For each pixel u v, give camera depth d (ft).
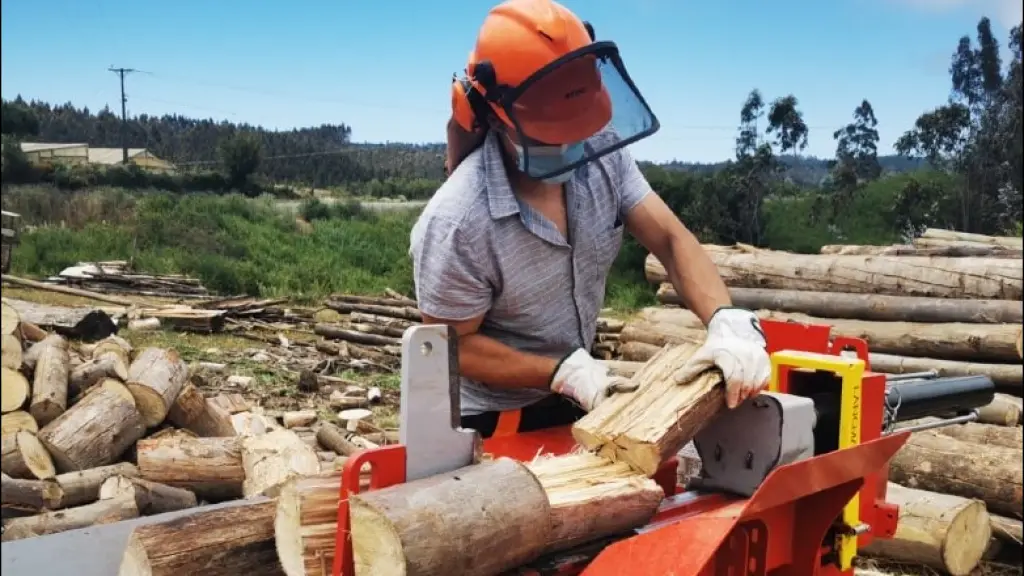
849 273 26.81
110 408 18.51
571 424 9.73
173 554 6.78
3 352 19.29
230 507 7.39
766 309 28.09
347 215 97.81
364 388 31.73
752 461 7.68
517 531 6.08
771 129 85.76
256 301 52.80
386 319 47.21
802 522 8.14
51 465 17.51
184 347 37.50
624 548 6.44
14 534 14.58
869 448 7.82
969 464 17.54
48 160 89.51
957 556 15.81
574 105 8.32
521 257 8.98
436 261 8.73
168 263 63.31
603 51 8.38
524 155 8.25
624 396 7.96
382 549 5.58
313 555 6.07
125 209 77.61
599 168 9.61
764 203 88.43
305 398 30.27
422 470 6.33
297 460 16.76
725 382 7.57
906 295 25.53
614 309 56.13
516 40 8.20
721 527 6.32
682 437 7.32
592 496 6.74
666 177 85.66
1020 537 16.78
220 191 144.46
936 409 11.10
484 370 9.05
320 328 43.83
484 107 8.63
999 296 23.85
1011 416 20.67
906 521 15.96
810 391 8.86
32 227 69.41
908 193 76.13
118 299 48.85
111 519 15.30
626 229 10.38
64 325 33.09
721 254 30.45
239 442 17.46
